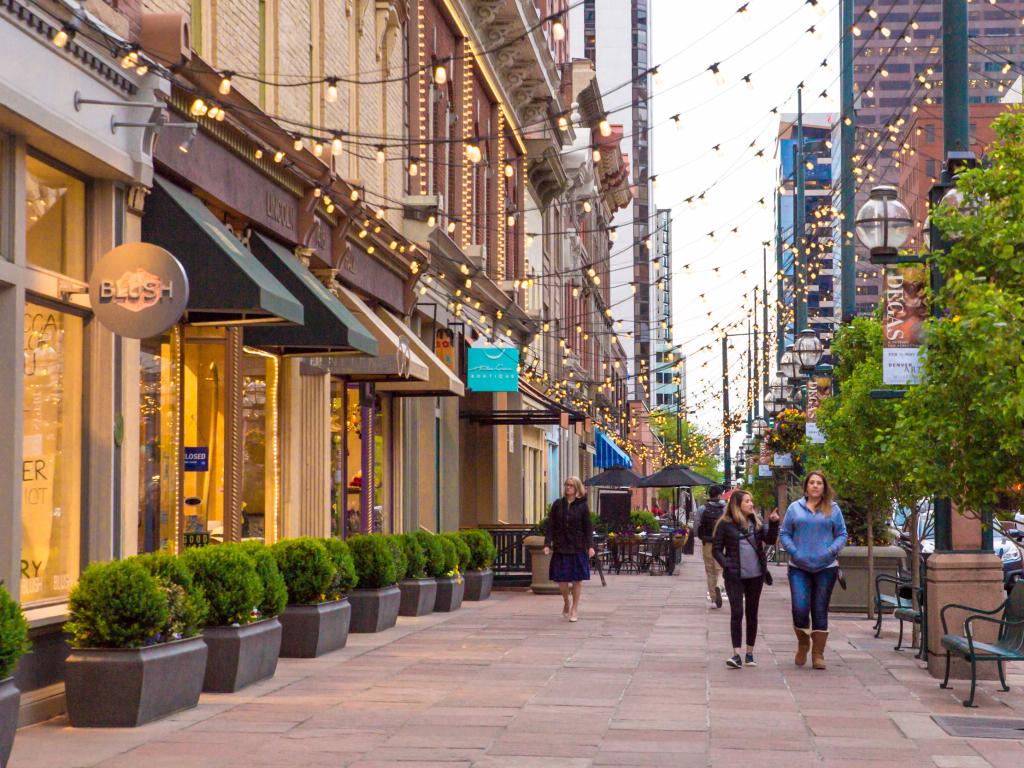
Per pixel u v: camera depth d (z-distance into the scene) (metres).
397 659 16.02
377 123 25.56
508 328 40.38
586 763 9.65
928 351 12.21
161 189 14.49
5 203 11.45
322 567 16.30
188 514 16.28
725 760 9.82
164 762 9.55
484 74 35.56
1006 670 15.80
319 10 21.59
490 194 37.97
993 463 11.93
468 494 37.75
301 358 20.72
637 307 148.12
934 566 15.16
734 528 16.00
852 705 12.71
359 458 24.95
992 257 12.24
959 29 15.20
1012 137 12.44
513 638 18.80
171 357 15.63
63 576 12.46
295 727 11.09
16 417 11.36
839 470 21.84
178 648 11.65
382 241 24.50
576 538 21.94
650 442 130.38
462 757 9.84
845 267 28.17
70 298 12.57
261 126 17.00
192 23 16.19
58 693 11.67
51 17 11.67
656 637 19.28
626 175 76.50
